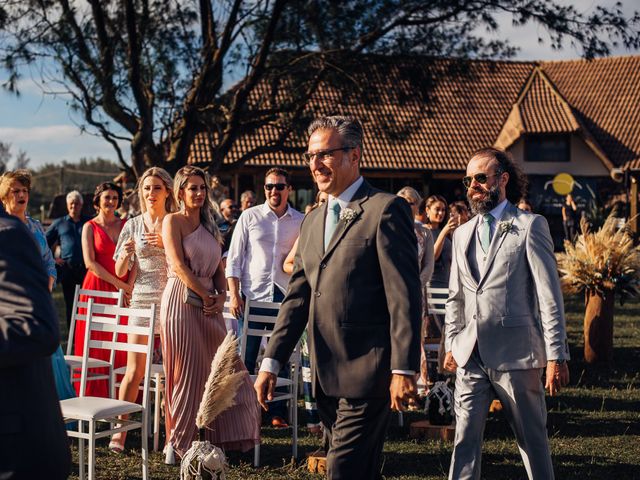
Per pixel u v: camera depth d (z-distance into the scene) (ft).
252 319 21.62
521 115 98.07
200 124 51.72
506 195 14.62
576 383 29.32
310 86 52.24
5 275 7.37
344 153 11.67
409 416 24.22
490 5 47.73
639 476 18.33
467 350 14.15
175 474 18.25
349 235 11.39
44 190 236.84
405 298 10.85
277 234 22.98
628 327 43.45
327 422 11.74
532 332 13.83
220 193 34.53
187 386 18.42
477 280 14.23
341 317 11.28
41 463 7.57
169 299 18.69
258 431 18.69
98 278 24.08
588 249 33.19
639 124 101.04
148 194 21.18
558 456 19.89
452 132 98.07
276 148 54.29
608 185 98.37
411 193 24.63
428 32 49.08
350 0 48.65
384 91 52.16
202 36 51.13
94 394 23.09
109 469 18.69
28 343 7.19
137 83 48.37
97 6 47.44
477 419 14.12
